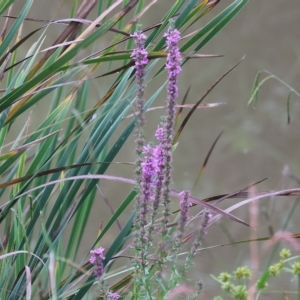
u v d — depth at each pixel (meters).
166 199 9.98
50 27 30.84
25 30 32.22
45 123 10.31
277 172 25.00
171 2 33.84
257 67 33.06
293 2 35.06
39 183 10.35
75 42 10.12
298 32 34.47
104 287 9.98
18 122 24.20
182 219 9.99
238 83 32.31
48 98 25.22
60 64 10.02
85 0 10.24
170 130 9.95
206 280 11.45
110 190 21.80
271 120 28.91
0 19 27.77
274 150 26.78
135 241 10.04
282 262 10.35
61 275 10.33
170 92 9.95
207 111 29.61
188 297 10.05
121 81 10.21
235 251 14.27
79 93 10.48
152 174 9.96
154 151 9.96
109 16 17.39
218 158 26.41
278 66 33.66
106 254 10.09
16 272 10.25
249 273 10.35
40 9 32.50
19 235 10.29
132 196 10.15
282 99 30.27
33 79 10.02
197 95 31.77
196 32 10.35
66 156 10.21
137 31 10.00
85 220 10.38
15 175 10.48
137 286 10.00
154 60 10.33
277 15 35.19
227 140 27.59
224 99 31.36
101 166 10.17
